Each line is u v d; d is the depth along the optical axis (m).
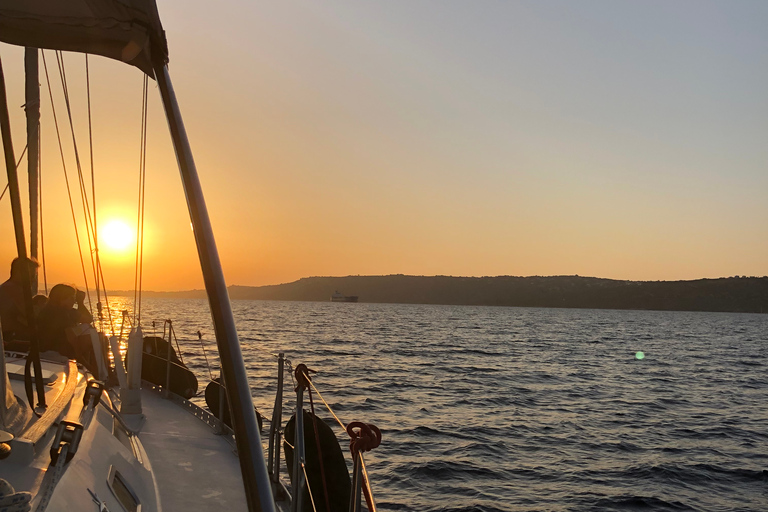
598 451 16.53
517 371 36.94
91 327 6.72
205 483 4.76
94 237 6.07
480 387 28.81
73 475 2.88
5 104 2.16
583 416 21.94
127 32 2.17
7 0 2.21
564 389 29.45
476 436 17.75
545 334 86.19
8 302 6.07
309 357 39.94
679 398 27.58
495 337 74.62
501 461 15.14
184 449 5.52
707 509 12.22
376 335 69.69
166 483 4.68
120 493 3.46
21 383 4.00
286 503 5.15
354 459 2.57
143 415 6.39
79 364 6.04
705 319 198.88
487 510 11.70
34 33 2.30
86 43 2.30
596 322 143.75
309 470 5.00
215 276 1.81
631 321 161.62
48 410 3.06
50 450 2.76
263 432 13.25
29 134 6.33
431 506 11.80
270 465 5.58
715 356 54.69
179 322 77.25
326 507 4.88
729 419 22.16
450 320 133.62
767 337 95.69
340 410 20.80
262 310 186.12
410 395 25.20
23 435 2.71
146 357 8.41
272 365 32.97
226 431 6.18
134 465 4.11
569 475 14.16
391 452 15.58
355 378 30.02
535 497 12.57
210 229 1.88
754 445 17.69
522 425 19.70
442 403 23.55
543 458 15.57
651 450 16.77
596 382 32.88
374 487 12.80
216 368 26.64
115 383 7.15
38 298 7.11
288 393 23.06
